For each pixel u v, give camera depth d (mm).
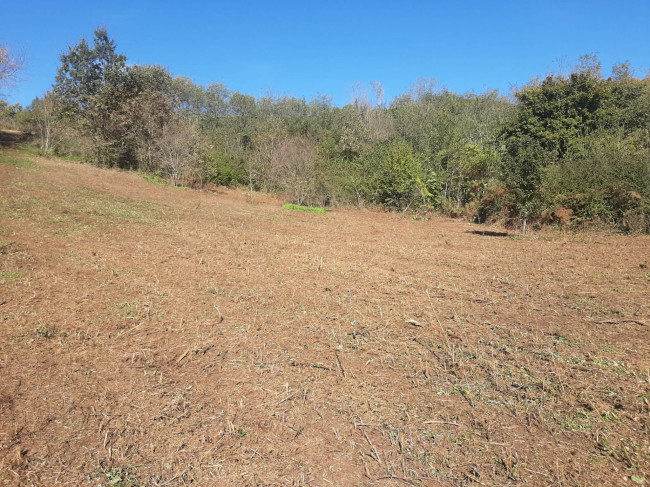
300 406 3330
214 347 4355
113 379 3678
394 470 2654
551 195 13711
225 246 9266
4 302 5219
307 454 2799
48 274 6391
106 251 7992
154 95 26578
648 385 3516
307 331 4809
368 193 21156
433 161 20938
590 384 3582
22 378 3611
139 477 2568
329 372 3873
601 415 3156
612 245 10414
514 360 4090
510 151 14211
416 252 9602
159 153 25047
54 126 28203
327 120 37719
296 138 24484
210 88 43406
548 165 14164
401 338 4641
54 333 4500
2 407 3193
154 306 5430
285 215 16281
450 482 2551
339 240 11070
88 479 2537
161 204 15406
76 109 29500
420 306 5691
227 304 5609
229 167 27281
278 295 6070
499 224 15789
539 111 20500
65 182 17078
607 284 6660
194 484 2523
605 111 19109
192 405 3332
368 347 4410
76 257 7406
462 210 18562
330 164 22875
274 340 4551
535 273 7500
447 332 4797
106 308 5266
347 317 5258
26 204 11656
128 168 26797
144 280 6434
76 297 5570
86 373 3750
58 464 2650
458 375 3816
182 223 11820
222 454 2783
